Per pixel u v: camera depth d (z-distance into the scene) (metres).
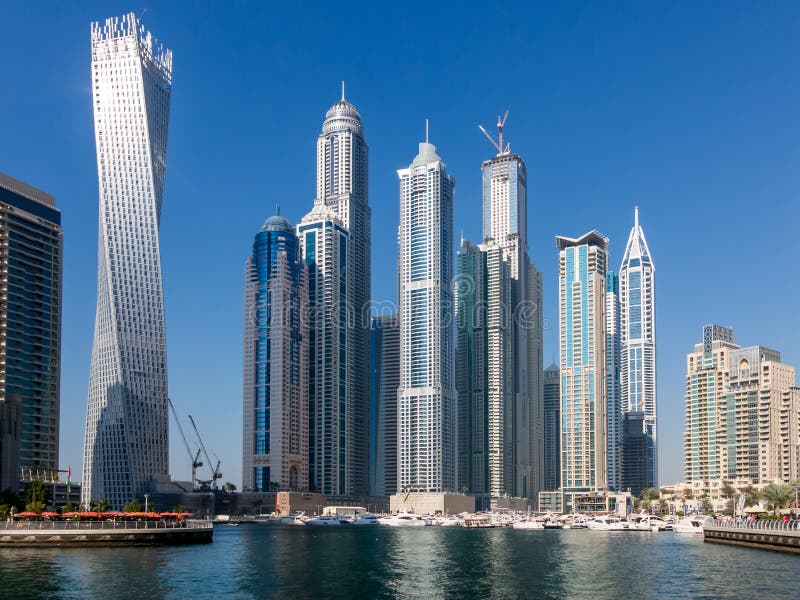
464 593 136.62
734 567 166.75
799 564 169.75
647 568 172.50
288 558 197.25
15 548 196.25
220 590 133.88
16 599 120.19
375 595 133.38
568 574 163.62
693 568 167.50
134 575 148.00
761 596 127.38
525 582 150.88
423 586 145.12
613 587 142.00
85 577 143.62
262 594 131.38
